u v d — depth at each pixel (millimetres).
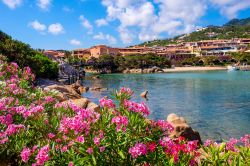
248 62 195125
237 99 53906
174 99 55094
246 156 6688
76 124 6656
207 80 101938
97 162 6309
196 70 179750
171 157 6367
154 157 6410
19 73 17750
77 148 6773
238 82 91188
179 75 136625
